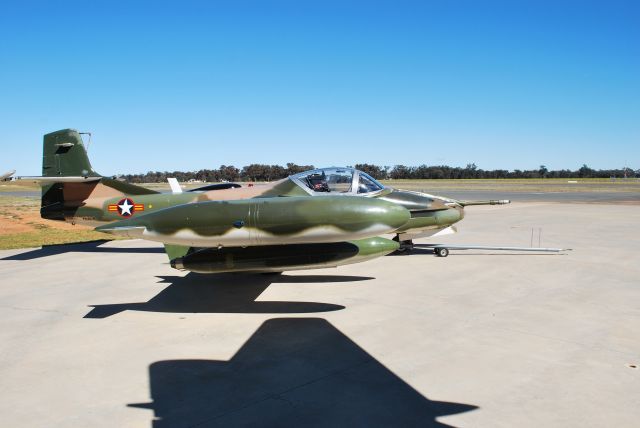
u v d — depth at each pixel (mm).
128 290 7027
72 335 5000
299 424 3086
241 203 5566
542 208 22688
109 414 3287
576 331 4828
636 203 25734
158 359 4289
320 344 4598
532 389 3529
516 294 6383
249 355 4348
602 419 3080
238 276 7906
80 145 10328
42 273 8391
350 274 7871
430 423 3059
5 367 4156
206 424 3119
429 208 8609
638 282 7023
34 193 57344
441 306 5848
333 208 5348
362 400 3410
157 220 5641
